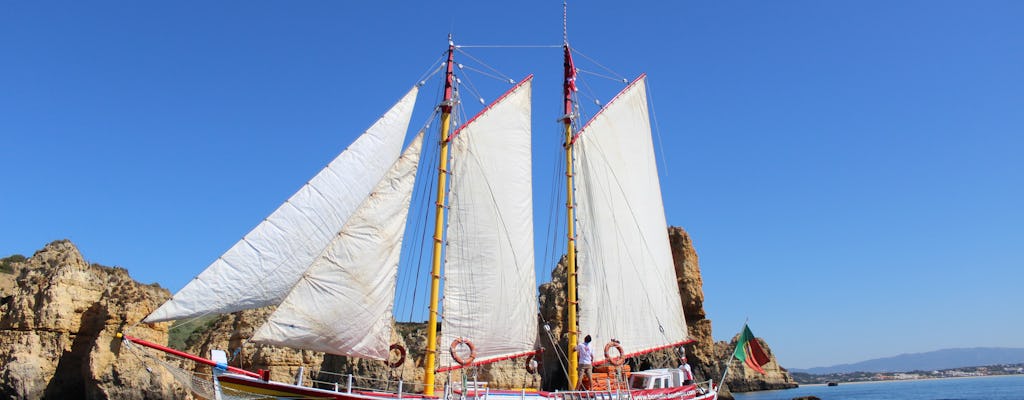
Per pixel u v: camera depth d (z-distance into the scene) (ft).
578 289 138.21
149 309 200.64
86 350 192.75
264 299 107.86
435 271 118.93
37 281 197.57
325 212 114.01
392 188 115.96
